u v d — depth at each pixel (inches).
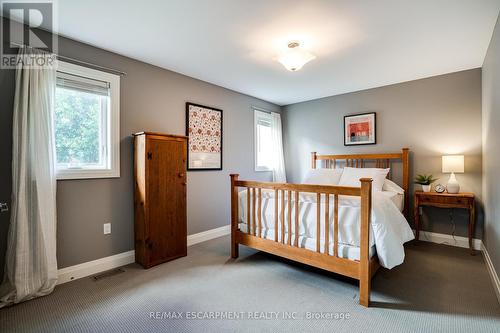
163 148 105.3
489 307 71.8
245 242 106.0
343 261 77.5
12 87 78.2
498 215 84.0
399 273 94.6
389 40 92.9
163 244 105.3
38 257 77.0
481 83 120.0
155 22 81.3
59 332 62.1
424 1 70.1
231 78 135.3
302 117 187.2
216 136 146.3
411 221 138.6
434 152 133.2
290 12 75.7
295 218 89.0
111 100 101.1
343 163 165.5
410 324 64.6
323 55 106.0
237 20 80.2
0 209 71.4
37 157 77.5
